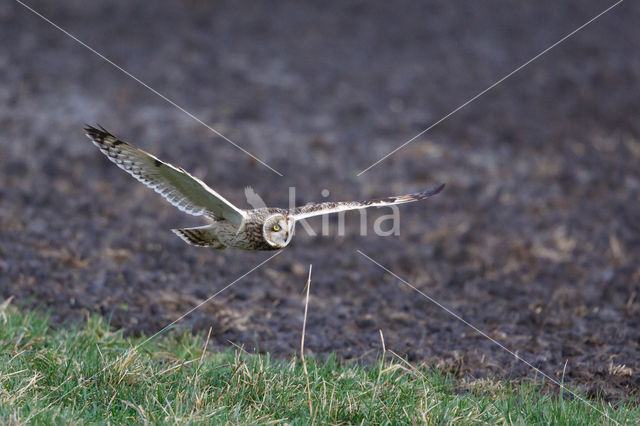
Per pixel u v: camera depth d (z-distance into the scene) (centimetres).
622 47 10856
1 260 3953
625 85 9406
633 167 6825
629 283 4328
